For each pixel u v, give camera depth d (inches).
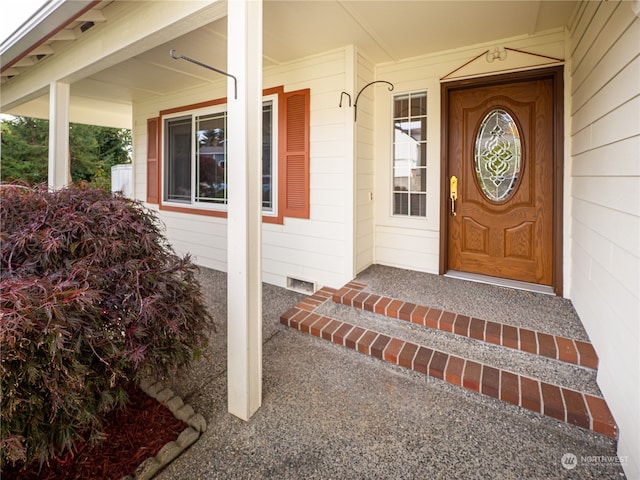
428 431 71.7
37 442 51.5
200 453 66.5
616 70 68.6
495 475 60.9
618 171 67.3
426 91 140.7
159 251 78.1
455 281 134.7
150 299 64.0
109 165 475.2
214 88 181.8
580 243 100.7
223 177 183.2
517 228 130.1
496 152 131.7
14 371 46.5
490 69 126.6
